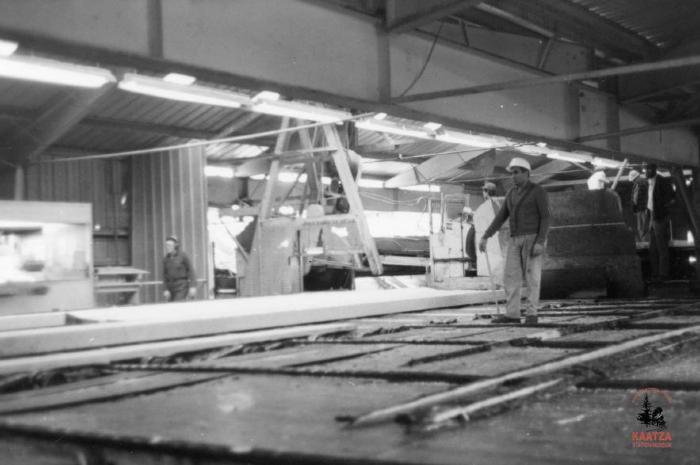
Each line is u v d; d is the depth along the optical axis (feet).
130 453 8.34
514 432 8.32
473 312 29.17
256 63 24.27
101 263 54.13
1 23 18.93
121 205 55.62
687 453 7.22
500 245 38.14
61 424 9.53
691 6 31.96
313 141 52.60
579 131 39.88
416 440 7.98
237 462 7.61
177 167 55.77
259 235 52.75
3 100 41.98
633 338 16.78
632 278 35.42
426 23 27.66
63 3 20.06
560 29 34.45
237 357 17.62
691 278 48.57
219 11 23.35
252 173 58.80
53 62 22.82
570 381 11.42
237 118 54.54
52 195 51.72
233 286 60.59
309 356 16.71
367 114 30.78
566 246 36.63
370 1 28.48
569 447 7.55
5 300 34.91
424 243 58.18
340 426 8.84
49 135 43.68
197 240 56.49
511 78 35.04
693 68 37.93
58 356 16.33
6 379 13.88
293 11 25.54
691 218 53.98
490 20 34.22
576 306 30.07
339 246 51.42
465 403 9.75
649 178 44.55
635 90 42.52
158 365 15.83
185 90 26.53
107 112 48.96
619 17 32.89
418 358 14.43
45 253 37.22
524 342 17.38
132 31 21.42
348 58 27.32
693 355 14.76
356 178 51.85
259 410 10.15
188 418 9.71
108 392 12.50
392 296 32.48
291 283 50.42
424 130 37.37
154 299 55.42
